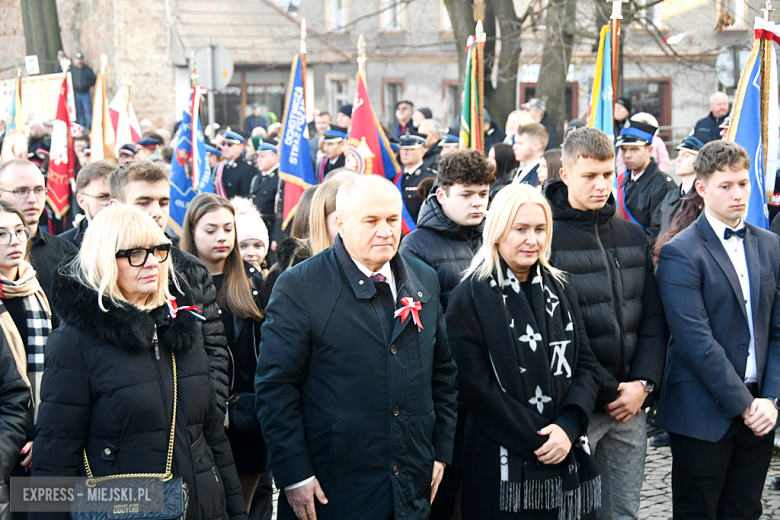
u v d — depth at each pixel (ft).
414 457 9.62
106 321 8.71
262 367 9.78
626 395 11.49
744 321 11.78
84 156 32.91
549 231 10.73
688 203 13.80
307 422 9.71
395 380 9.52
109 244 8.87
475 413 10.67
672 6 66.69
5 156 27.99
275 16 77.15
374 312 9.70
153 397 8.87
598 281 11.68
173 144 33.35
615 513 12.23
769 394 11.60
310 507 9.48
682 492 12.07
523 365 10.60
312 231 12.26
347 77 77.41
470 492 10.85
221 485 9.46
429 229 12.44
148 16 69.72
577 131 11.84
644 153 21.06
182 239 12.49
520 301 10.73
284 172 25.57
